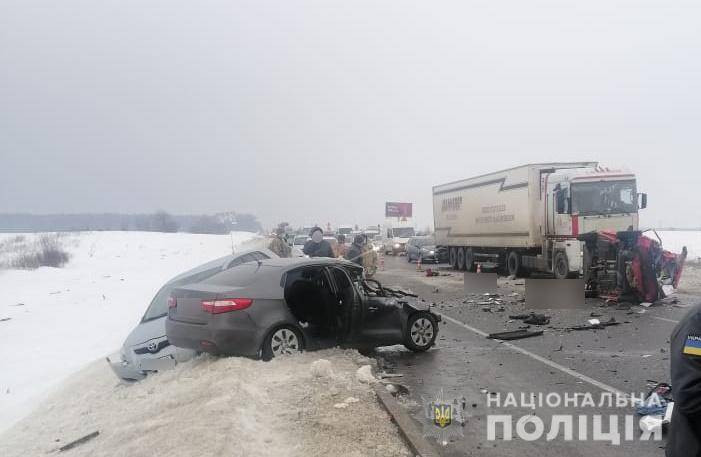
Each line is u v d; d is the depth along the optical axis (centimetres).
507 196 2352
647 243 1520
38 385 1023
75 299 2070
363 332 916
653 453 527
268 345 800
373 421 580
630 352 940
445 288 2089
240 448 469
